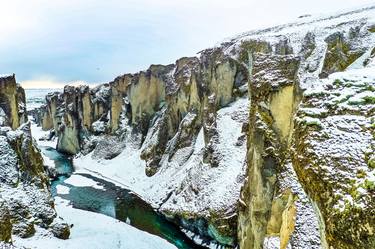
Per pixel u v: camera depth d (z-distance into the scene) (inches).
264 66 930.7
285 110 847.7
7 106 1753.2
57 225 1305.4
